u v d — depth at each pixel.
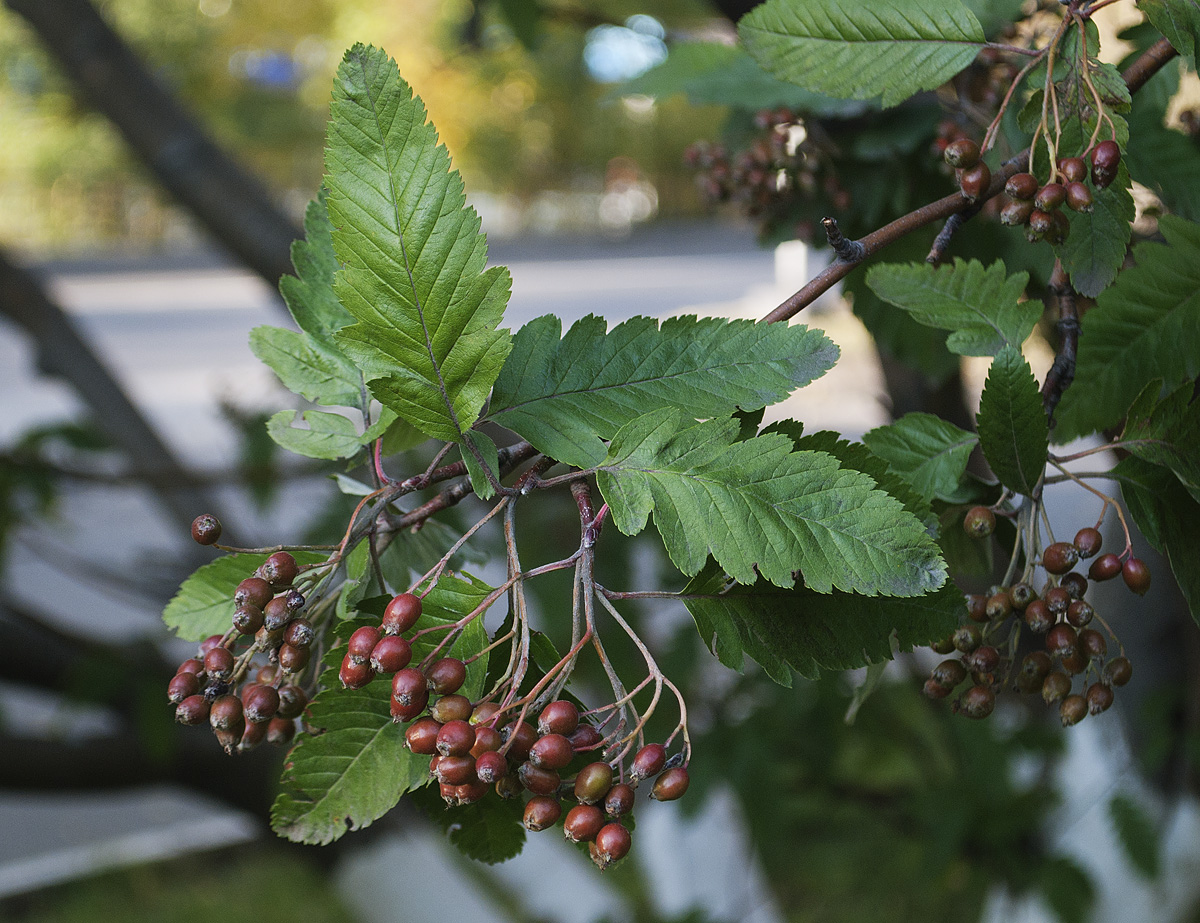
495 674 0.65
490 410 0.66
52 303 2.15
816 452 0.63
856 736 1.79
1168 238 0.71
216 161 1.82
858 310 0.89
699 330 0.66
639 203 18.03
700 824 2.21
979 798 1.64
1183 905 1.49
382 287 0.63
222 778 2.16
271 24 9.27
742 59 0.89
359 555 0.66
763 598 0.65
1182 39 0.67
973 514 0.67
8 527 1.80
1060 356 0.69
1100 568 0.67
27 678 1.99
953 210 0.67
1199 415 0.66
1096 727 1.63
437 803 0.68
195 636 0.68
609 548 1.54
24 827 4.03
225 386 1.96
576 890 2.37
